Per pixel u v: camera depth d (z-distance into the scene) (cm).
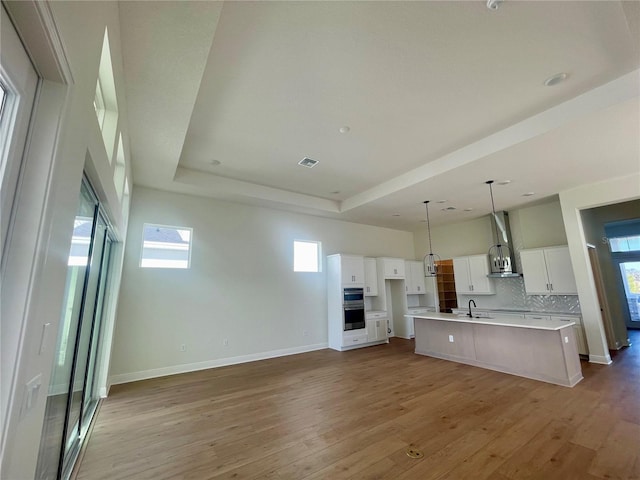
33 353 94
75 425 237
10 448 82
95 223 224
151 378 450
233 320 548
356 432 274
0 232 85
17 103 90
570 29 226
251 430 281
